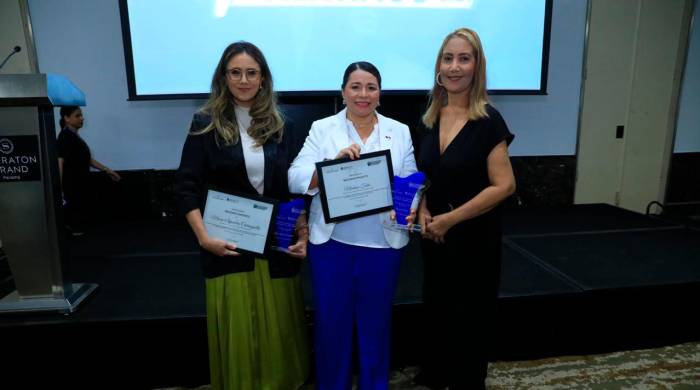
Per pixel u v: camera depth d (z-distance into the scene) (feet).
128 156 12.19
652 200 14.37
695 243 9.41
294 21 11.45
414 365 6.71
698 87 13.66
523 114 13.35
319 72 11.78
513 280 7.44
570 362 6.77
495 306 5.26
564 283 7.27
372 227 4.86
